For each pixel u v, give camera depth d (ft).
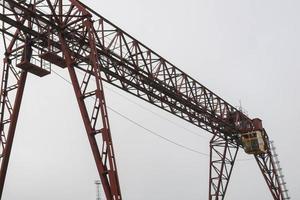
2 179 75.41
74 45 84.43
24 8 75.15
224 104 139.13
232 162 145.28
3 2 74.28
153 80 105.19
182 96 116.78
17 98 79.30
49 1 79.00
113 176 67.41
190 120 129.08
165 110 118.93
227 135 143.64
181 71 118.62
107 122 70.54
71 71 76.33
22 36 81.66
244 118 145.89
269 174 151.02
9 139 77.61
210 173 142.41
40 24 80.38
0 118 79.87
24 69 79.36
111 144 69.21
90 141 71.00
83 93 74.18
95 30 89.76
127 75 100.99
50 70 82.02
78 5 80.64
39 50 82.64
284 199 150.61
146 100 111.75
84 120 72.23
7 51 82.58
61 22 80.38
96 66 74.59
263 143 145.48
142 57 102.27
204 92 127.95
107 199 67.31
